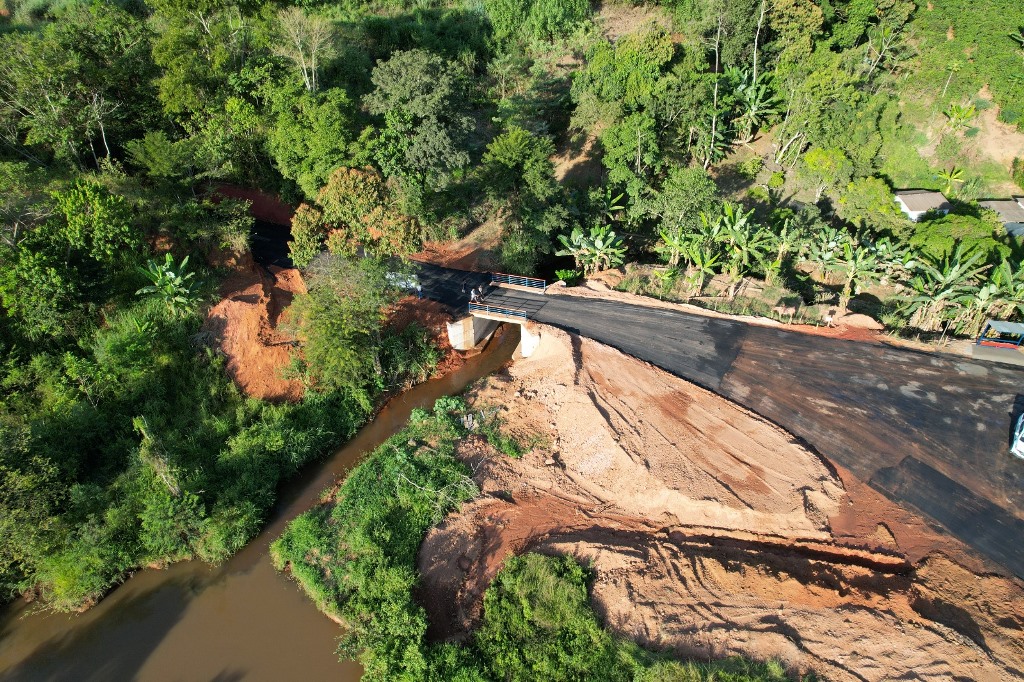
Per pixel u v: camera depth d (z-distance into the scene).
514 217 46.06
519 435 33.56
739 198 52.69
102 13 49.91
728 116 58.06
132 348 33.47
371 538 28.02
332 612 26.28
